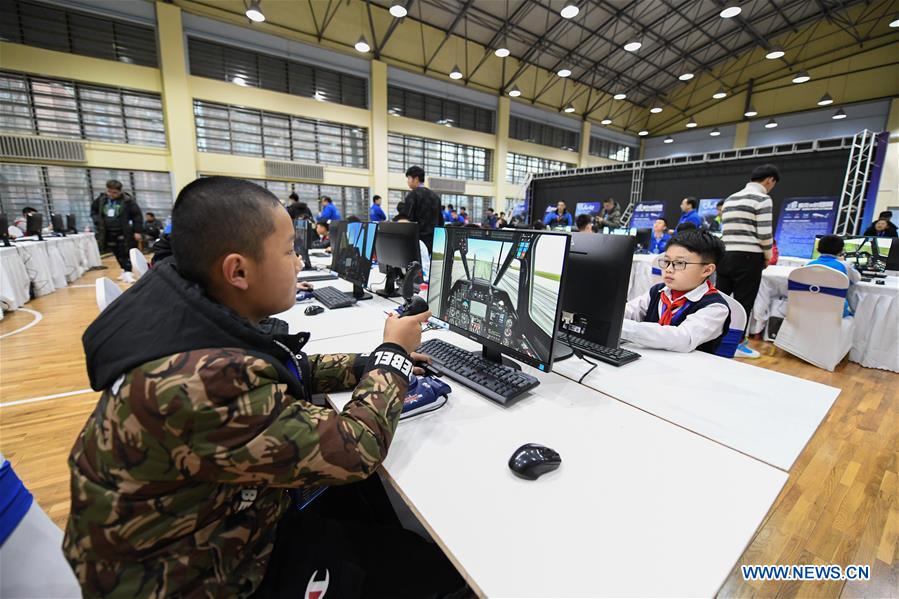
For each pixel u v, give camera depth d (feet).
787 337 9.70
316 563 1.89
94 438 1.45
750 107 36.24
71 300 13.84
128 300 1.60
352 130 28.25
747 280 8.68
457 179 34.06
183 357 1.42
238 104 23.49
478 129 34.73
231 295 1.84
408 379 2.20
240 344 1.62
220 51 22.72
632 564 1.54
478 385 3.03
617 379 3.40
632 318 5.20
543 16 27.81
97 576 1.47
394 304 6.08
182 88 21.63
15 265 12.57
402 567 2.13
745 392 3.14
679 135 42.98
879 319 8.91
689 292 4.58
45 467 5.07
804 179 20.92
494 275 3.19
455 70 27.14
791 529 4.30
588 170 31.27
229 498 1.65
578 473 2.10
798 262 14.96
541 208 35.86
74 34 19.36
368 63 27.53
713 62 35.86
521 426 2.57
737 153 23.22
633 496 1.93
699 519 1.78
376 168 29.07
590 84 38.09
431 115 31.71
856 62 30.30
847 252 11.54
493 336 3.19
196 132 22.77
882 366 8.91
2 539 1.90
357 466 1.70
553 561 1.55
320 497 2.86
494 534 1.68
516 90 32.53
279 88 24.82
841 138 19.08
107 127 20.92
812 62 32.45
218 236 1.67
